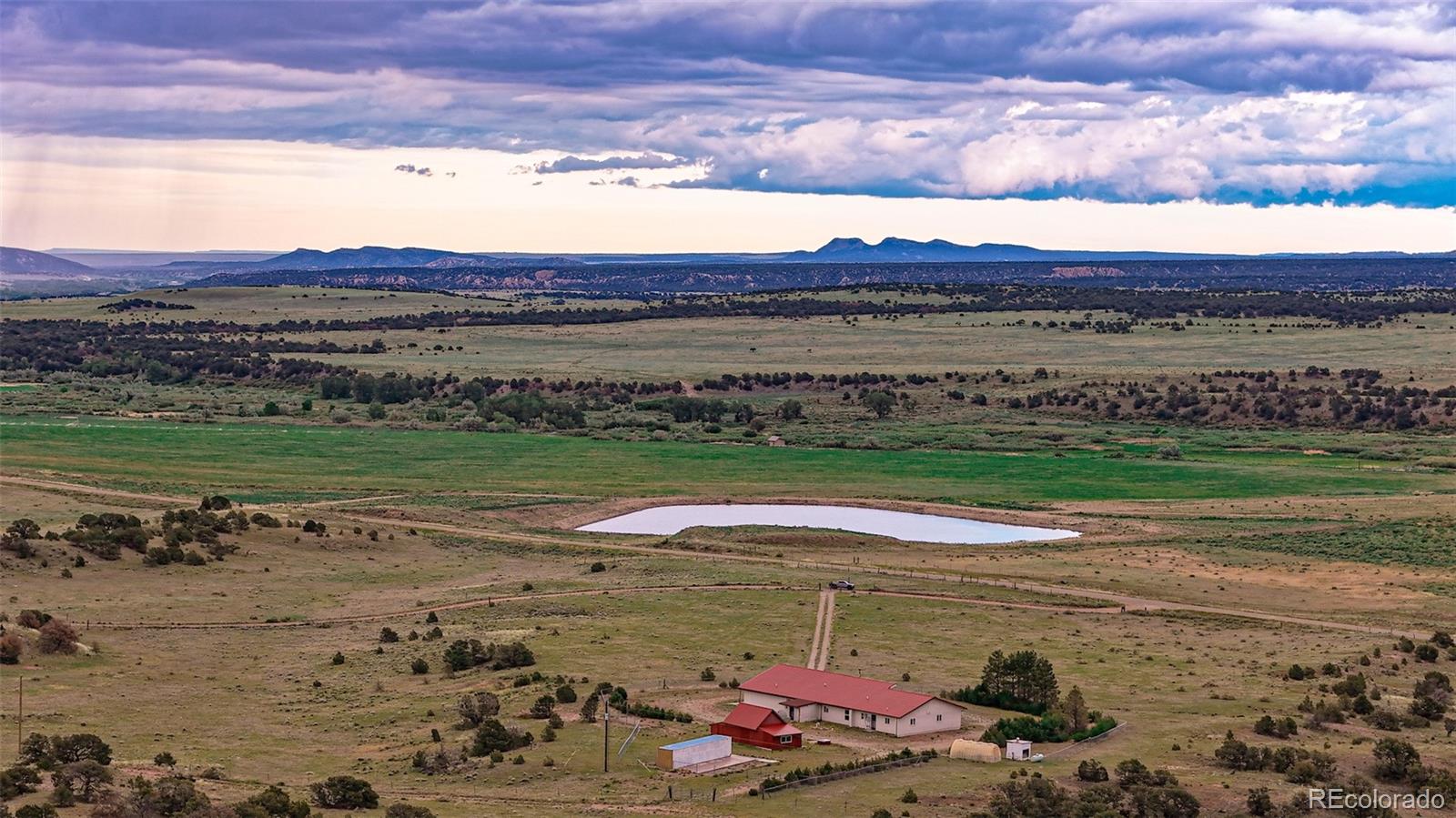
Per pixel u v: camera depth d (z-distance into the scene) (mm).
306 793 85875
